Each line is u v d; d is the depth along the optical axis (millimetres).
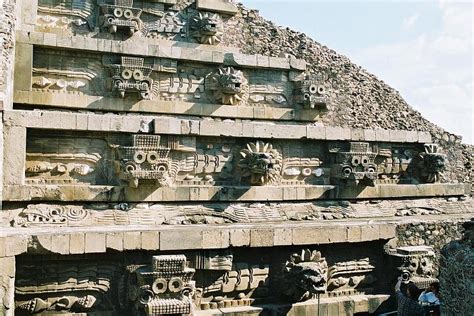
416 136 13953
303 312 9992
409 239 11609
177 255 8875
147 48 12703
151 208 10242
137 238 8852
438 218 12508
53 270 8609
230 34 15188
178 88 13219
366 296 10906
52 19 12750
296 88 14477
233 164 11422
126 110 12500
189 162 10938
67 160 9914
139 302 8352
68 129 9719
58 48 11836
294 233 10094
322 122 15867
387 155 13625
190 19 14469
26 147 9594
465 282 7227
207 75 13516
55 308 8641
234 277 9789
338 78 16578
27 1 12289
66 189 9555
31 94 11484
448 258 7867
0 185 8711
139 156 9961
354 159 12406
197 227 9734
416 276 10820
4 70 9711
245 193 11188
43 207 9367
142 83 12445
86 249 8492
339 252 10891
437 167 13867
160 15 14016
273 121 14219
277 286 10172
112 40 12375
